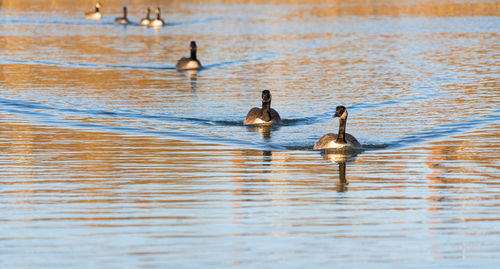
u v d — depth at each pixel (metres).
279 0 108.12
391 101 31.91
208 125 27.11
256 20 76.69
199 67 43.47
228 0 108.81
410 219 16.27
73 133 25.41
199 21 76.50
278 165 21.20
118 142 24.06
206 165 21.14
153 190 18.44
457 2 103.06
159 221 16.06
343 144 23.16
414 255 14.18
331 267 13.59
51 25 71.62
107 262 13.75
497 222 16.03
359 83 36.97
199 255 14.12
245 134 25.58
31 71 41.09
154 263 13.70
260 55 49.41
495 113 28.81
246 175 20.02
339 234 15.31
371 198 17.88
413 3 101.88
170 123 27.36
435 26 68.94
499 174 20.02
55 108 30.02
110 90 35.06
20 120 27.53
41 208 16.92
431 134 25.34
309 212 16.75
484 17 78.38
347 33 63.28
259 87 36.31
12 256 14.04
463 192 18.33
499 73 39.72
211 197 17.89
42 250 14.34
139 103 31.58
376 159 21.95
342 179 19.64
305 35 61.88
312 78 38.97
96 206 17.09
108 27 71.44
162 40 59.72
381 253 14.27
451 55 47.94
